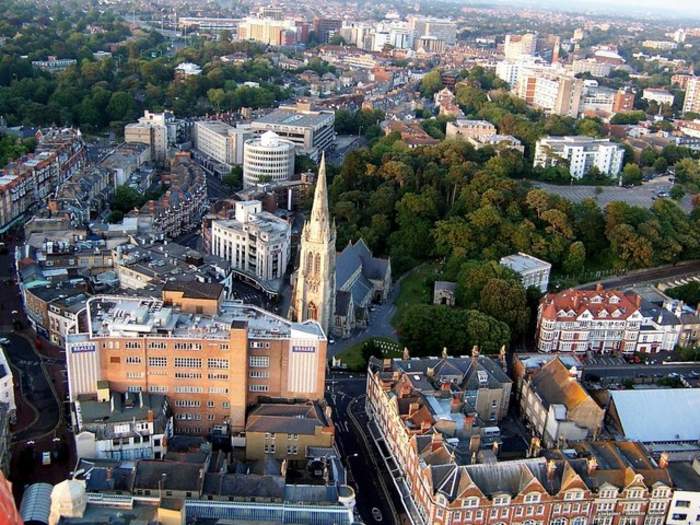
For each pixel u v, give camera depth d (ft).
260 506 574.15
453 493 589.32
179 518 512.63
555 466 618.44
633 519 622.54
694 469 654.94
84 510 516.32
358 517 622.54
